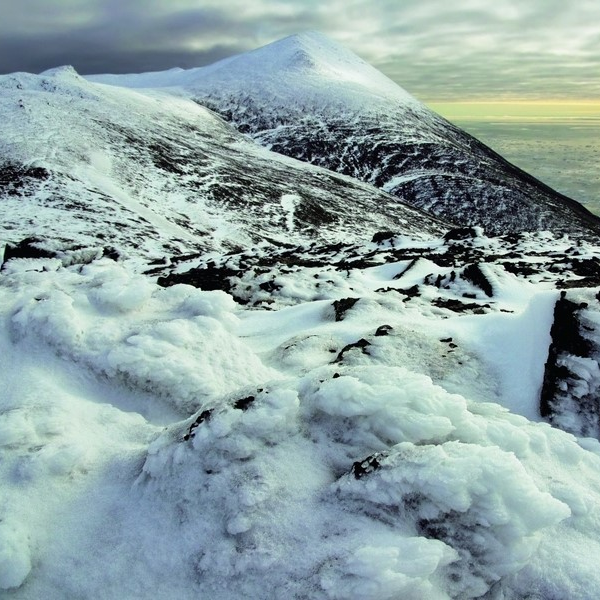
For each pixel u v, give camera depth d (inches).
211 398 170.6
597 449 154.7
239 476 116.0
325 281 400.2
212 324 205.3
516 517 105.3
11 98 2250.2
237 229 1576.0
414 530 106.5
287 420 129.3
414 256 582.9
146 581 102.5
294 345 241.0
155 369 173.0
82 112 2410.2
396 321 271.9
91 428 148.8
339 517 108.0
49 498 119.7
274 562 99.9
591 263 491.8
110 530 112.7
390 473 111.3
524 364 217.8
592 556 108.9
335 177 3147.1
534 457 133.0
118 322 210.7
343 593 91.4
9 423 134.6
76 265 434.3
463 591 100.0
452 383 207.3
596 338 205.5
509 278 389.4
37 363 176.6
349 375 143.9
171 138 2694.4
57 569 105.1
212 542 106.0
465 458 110.0
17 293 243.3
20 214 1142.3
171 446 126.1
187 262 576.4
